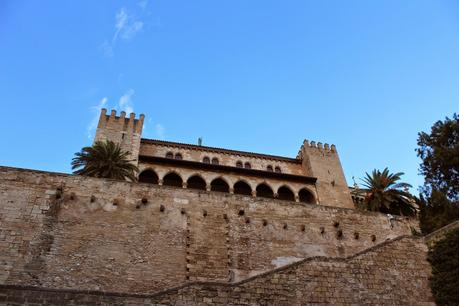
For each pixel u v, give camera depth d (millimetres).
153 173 50188
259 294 17969
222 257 27172
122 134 53438
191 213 28969
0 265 23078
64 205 26906
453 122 46094
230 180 51875
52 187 27562
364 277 20500
